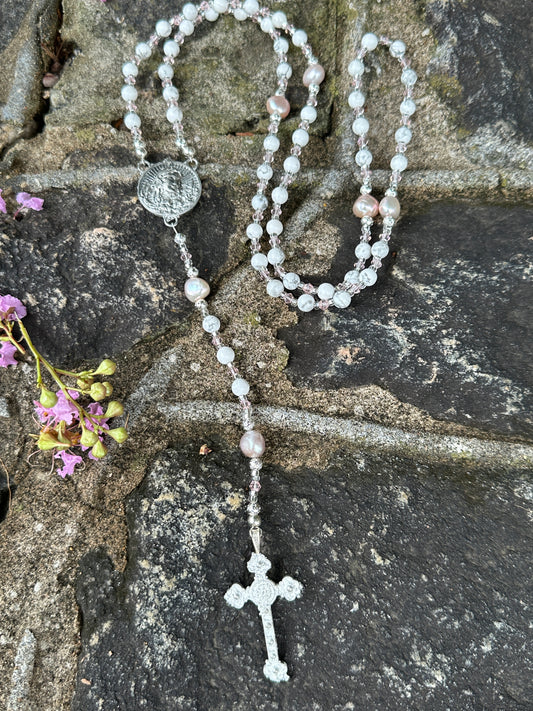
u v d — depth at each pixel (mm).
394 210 218
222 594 184
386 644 175
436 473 203
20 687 181
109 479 209
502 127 218
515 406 209
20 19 236
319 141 240
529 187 221
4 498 213
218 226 231
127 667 175
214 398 222
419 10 215
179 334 227
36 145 233
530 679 170
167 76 227
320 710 168
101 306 220
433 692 168
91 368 223
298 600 182
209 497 198
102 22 230
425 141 229
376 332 220
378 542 189
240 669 173
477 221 221
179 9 229
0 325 200
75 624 187
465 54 214
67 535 202
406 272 222
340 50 231
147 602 182
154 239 224
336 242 233
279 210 227
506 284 215
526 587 182
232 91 236
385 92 230
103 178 226
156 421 218
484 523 192
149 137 236
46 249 218
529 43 215
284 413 218
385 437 212
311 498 199
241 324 228
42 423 219
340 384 220
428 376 215
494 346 213
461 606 179
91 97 235
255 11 221
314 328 225
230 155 236
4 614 191
